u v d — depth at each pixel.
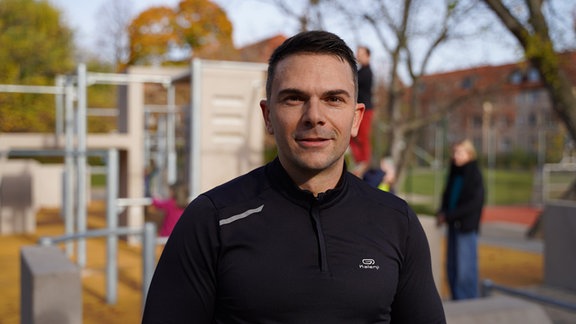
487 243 11.41
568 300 7.02
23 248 4.84
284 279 1.42
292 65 1.47
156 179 12.85
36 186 17.05
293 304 1.42
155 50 31.86
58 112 12.61
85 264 8.59
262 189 1.51
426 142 36.41
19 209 12.27
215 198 1.51
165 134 12.56
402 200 1.64
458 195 6.01
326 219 1.49
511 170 46.72
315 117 1.44
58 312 4.15
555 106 10.65
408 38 12.15
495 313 3.46
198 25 31.80
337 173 1.53
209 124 8.34
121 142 10.60
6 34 33.88
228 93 8.43
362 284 1.45
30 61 33.50
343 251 1.47
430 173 37.06
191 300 1.46
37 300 4.10
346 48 1.52
